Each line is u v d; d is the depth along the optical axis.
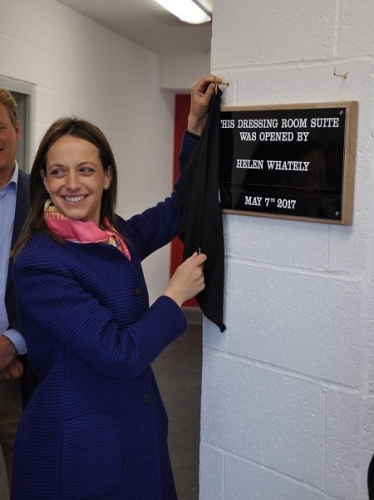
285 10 1.46
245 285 1.62
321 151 1.40
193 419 3.57
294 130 1.45
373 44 1.32
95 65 4.39
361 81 1.34
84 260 1.48
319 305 1.47
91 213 1.53
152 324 1.45
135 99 5.16
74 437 1.43
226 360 1.69
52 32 3.77
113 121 4.76
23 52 3.46
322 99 1.41
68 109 4.04
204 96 1.62
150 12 4.03
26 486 1.46
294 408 1.55
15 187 2.12
